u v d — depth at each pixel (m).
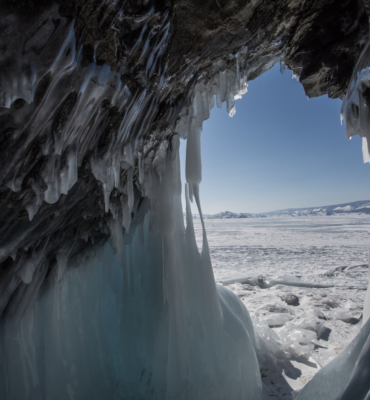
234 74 1.76
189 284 1.92
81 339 1.78
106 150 1.13
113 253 2.19
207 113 1.87
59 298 1.65
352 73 1.62
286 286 5.01
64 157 0.90
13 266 1.17
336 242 12.09
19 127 0.69
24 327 1.46
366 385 0.93
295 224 28.66
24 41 0.57
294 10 1.32
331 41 1.57
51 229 1.25
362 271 6.15
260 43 1.50
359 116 1.64
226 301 2.29
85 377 1.68
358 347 1.21
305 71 1.79
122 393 1.80
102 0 0.64
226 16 1.12
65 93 0.73
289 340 2.70
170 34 1.05
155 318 2.04
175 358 1.72
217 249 10.81
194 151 2.01
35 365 1.48
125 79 0.94
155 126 1.52
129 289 2.18
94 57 0.76
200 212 2.01
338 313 3.46
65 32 0.63
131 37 0.83
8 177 0.75
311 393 1.33
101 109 0.93
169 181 1.93
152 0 0.80
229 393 1.71
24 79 0.61
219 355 1.79
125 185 1.64
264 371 2.22
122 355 1.94
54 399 1.50
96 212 1.60
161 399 1.74
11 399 1.34
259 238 15.02
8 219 0.92
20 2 0.53
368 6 1.21
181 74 1.37
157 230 1.88
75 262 1.86
